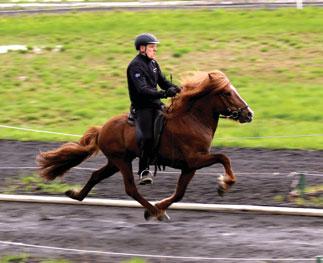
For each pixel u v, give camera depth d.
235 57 27.12
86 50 28.81
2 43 30.52
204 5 36.25
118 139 12.38
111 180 15.44
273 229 12.17
